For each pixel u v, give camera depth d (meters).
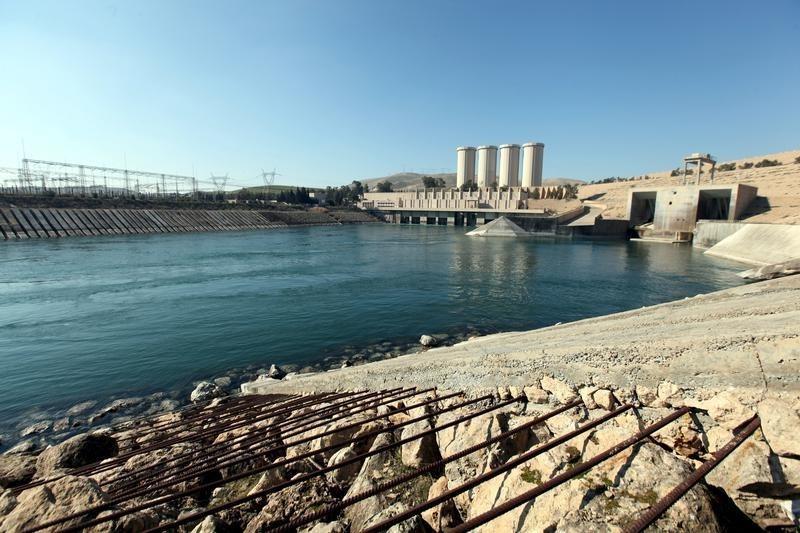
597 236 89.81
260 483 5.95
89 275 40.19
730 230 60.00
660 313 9.41
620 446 3.83
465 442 5.59
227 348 21.03
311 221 138.12
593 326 9.09
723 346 4.46
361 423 6.76
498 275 41.69
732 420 4.08
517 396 6.13
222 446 7.56
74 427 13.76
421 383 8.27
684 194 74.94
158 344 21.48
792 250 39.59
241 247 68.19
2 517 4.62
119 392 16.44
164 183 164.88
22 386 16.88
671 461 3.67
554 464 4.45
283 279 39.28
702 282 36.91
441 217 149.88
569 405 5.29
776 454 3.52
